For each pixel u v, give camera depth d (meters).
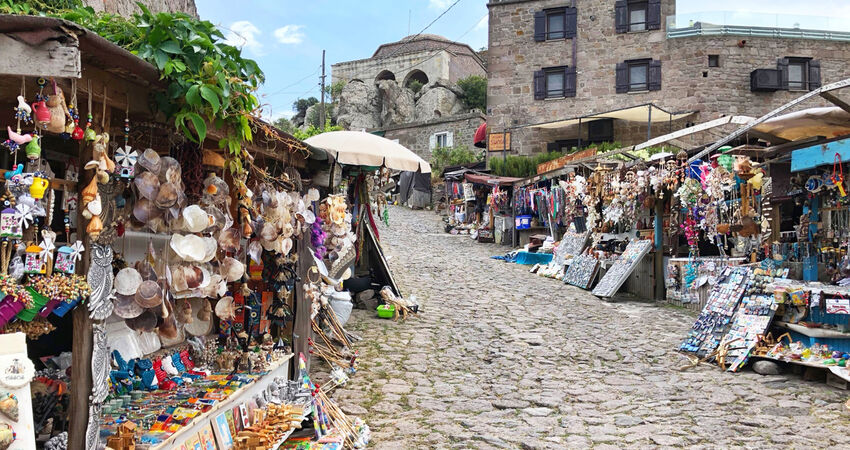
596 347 7.98
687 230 10.58
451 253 18.41
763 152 8.33
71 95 2.35
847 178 7.31
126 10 7.56
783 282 7.42
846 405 5.47
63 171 3.54
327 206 6.45
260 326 4.82
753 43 21.81
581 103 23.31
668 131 22.31
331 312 7.60
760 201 8.54
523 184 19.86
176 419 3.12
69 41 2.08
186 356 4.19
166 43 2.75
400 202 34.84
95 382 2.51
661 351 7.73
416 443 4.77
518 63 24.05
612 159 14.22
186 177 3.60
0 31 2.02
